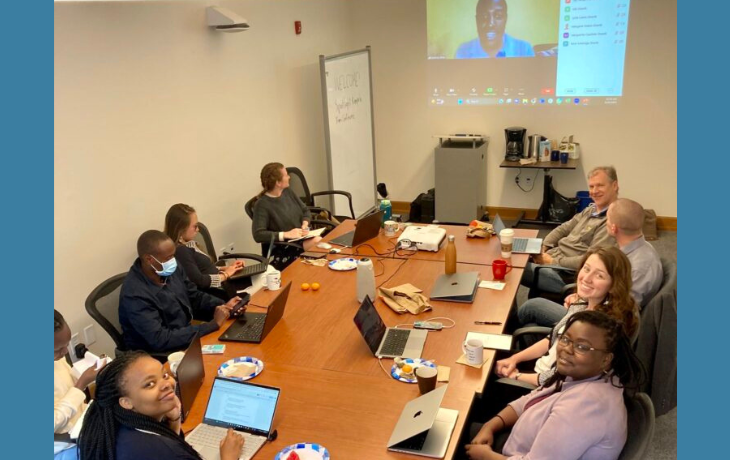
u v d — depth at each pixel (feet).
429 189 22.43
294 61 18.15
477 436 7.34
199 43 14.11
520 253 12.00
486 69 20.26
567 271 11.92
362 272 9.94
